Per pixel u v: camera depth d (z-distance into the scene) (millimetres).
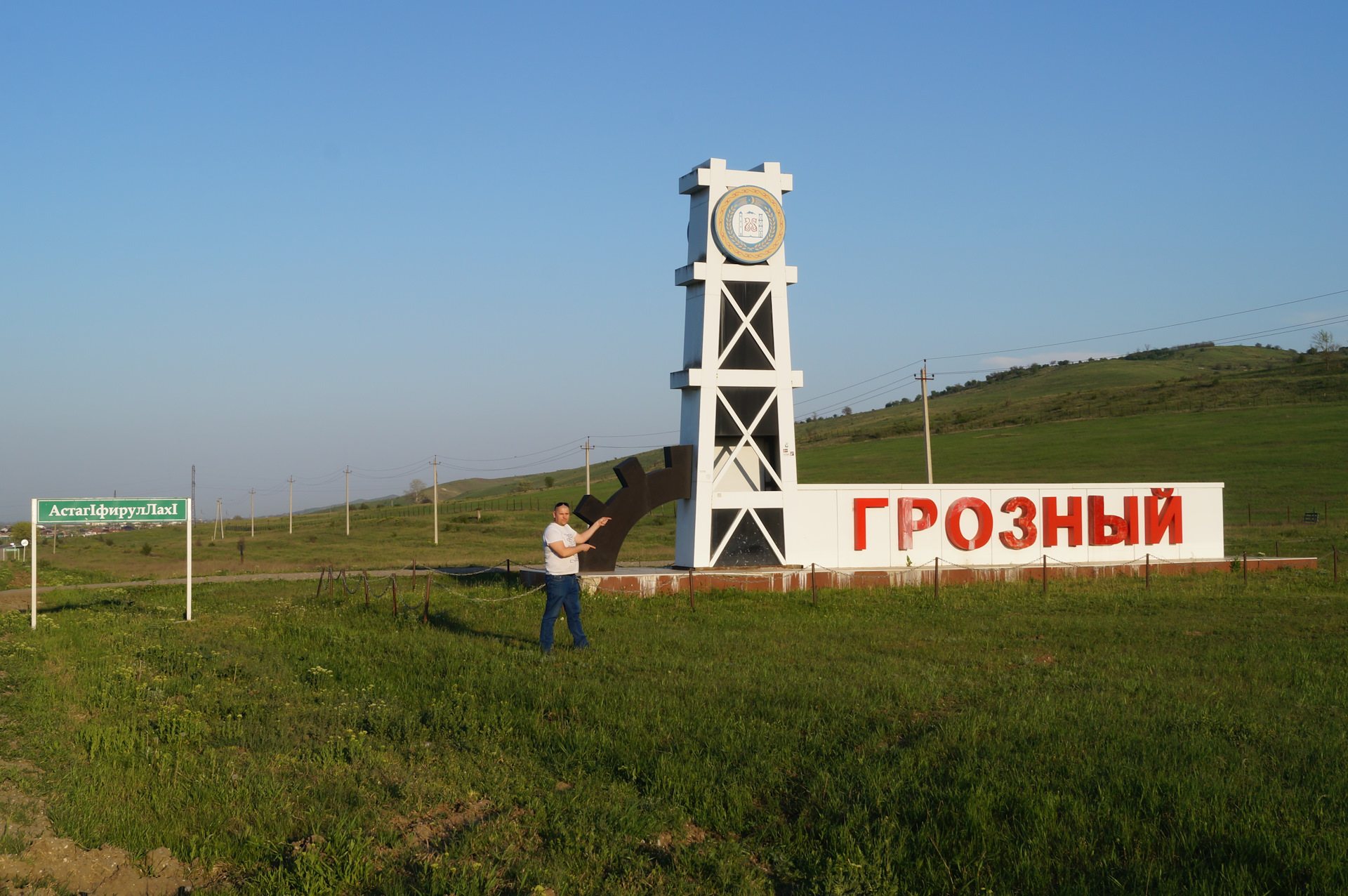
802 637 16734
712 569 25812
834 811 7629
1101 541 29891
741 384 26203
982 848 6918
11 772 8367
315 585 30031
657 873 6699
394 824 7551
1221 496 31547
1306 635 17250
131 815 7430
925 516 28094
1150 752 8938
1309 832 7094
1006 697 11438
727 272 26219
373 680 12984
